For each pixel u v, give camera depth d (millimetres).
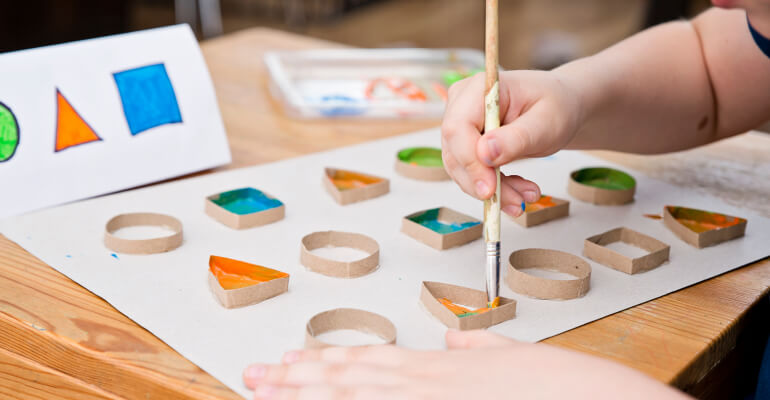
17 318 555
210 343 531
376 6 4000
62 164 751
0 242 660
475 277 630
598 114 693
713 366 570
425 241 686
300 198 768
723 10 812
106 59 792
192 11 3455
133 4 3369
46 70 754
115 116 786
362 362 478
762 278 651
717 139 858
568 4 4086
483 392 430
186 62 837
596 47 3424
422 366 463
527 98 586
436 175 822
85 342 531
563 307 589
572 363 443
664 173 866
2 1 2523
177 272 621
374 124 1014
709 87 807
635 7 3994
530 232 715
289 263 642
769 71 781
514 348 463
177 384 492
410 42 3467
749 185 844
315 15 3744
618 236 702
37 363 554
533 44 3447
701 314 590
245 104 1052
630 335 558
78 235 678
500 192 560
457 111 562
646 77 747
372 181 799
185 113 828
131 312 563
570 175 809
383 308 580
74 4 2684
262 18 3742
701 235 689
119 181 782
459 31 3641
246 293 575
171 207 738
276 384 476
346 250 675
